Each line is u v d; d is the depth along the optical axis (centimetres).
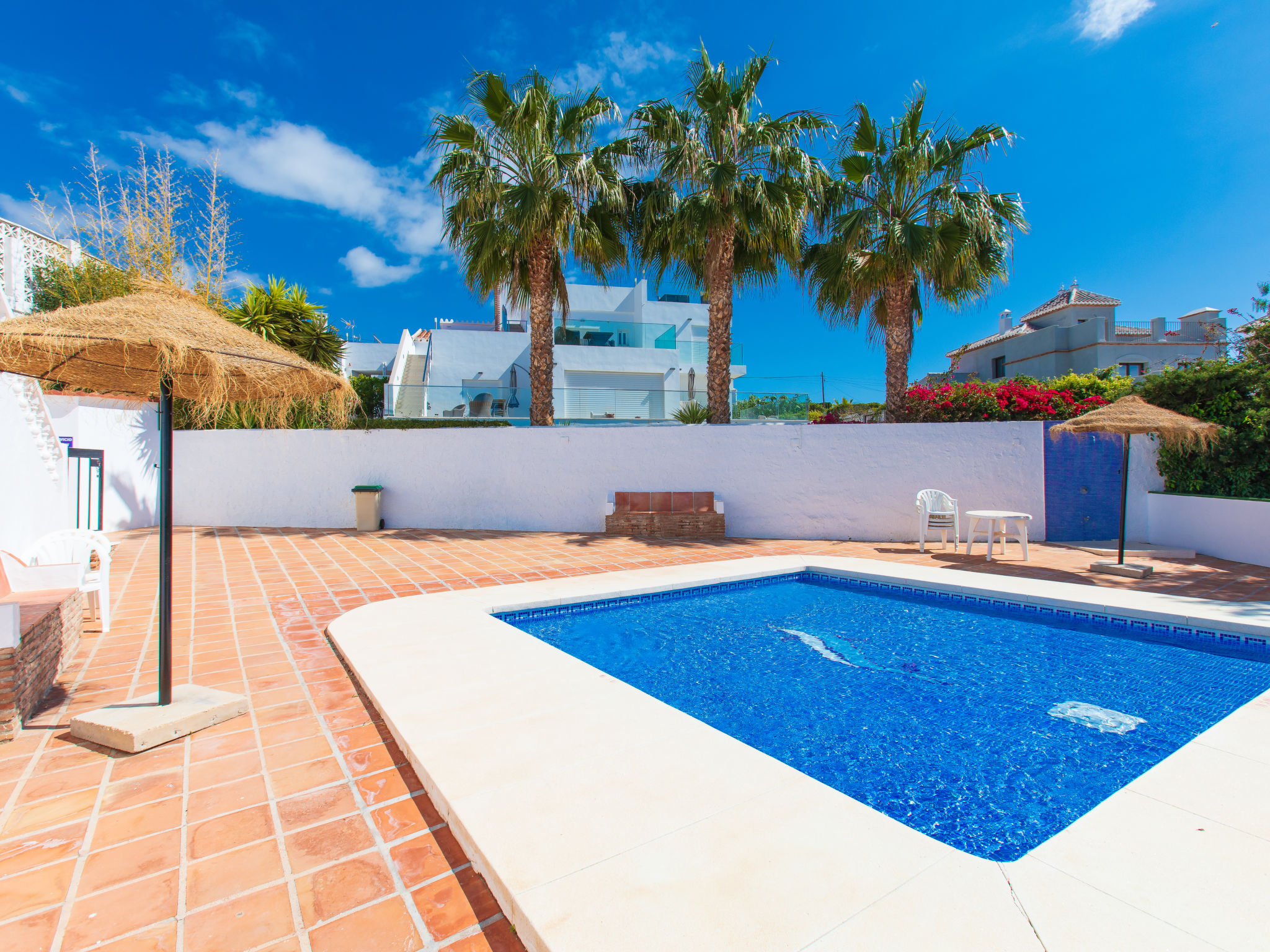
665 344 2197
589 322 2186
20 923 174
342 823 227
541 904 168
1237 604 533
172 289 343
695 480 1069
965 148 1034
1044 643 502
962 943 154
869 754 322
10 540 563
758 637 529
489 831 205
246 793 249
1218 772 255
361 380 1593
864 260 1082
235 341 317
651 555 855
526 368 2061
